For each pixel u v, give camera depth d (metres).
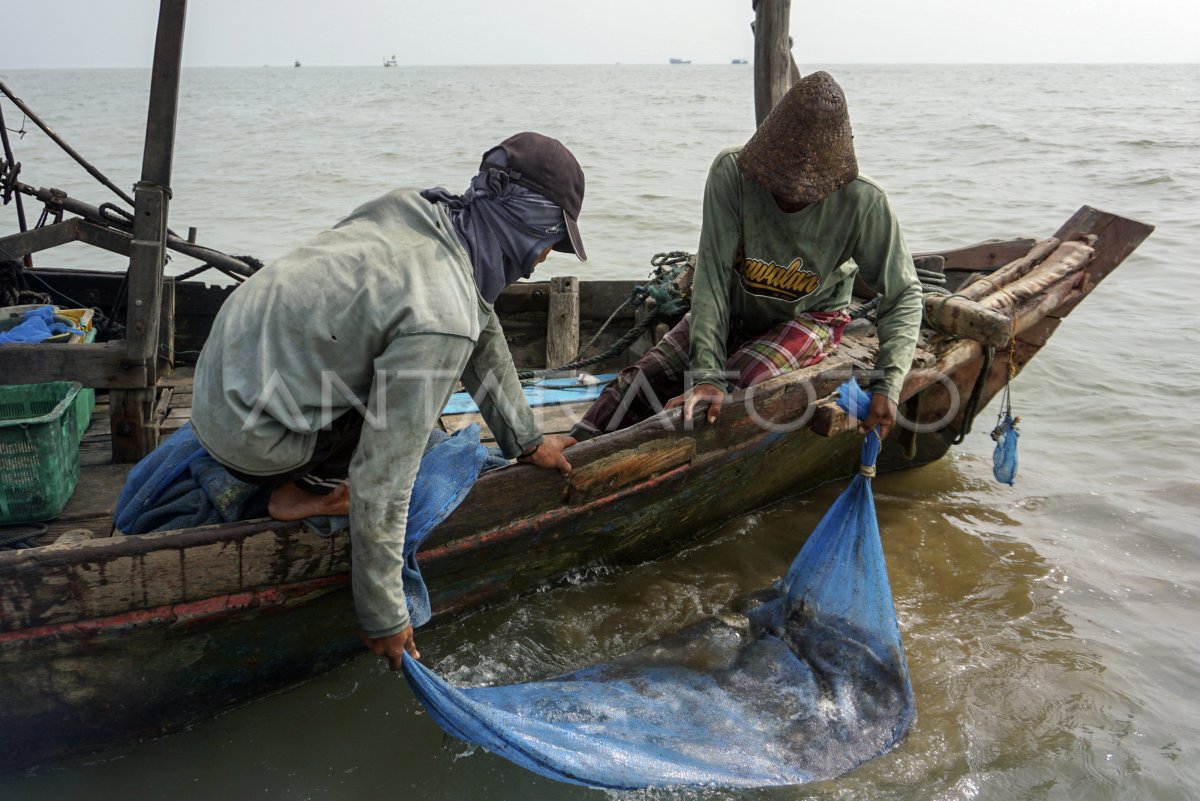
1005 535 4.56
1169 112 36.62
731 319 4.09
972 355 4.44
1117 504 4.88
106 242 4.36
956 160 19.22
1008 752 3.03
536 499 3.17
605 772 2.67
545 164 2.24
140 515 2.75
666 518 3.92
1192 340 7.45
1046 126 28.34
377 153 20.91
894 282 3.52
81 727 2.68
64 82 144.12
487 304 2.31
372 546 2.19
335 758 2.89
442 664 3.32
